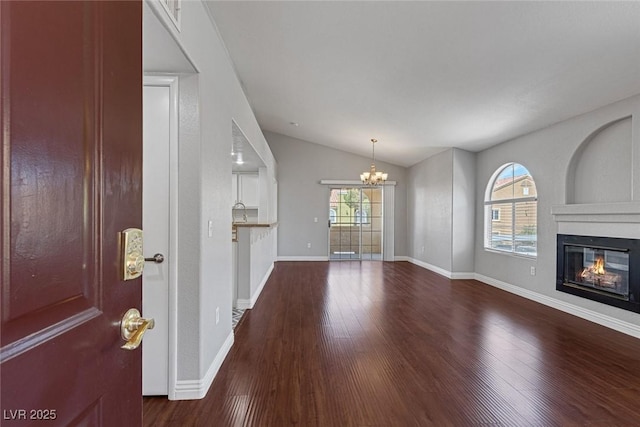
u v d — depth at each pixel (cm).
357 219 855
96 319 63
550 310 410
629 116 335
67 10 56
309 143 834
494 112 421
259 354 277
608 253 357
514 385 228
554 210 413
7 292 45
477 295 486
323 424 186
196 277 213
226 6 283
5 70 45
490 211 577
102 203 65
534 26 251
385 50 326
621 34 243
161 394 212
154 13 150
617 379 237
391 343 302
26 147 48
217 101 258
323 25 302
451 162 612
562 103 361
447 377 239
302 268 722
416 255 791
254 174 731
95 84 63
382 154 785
